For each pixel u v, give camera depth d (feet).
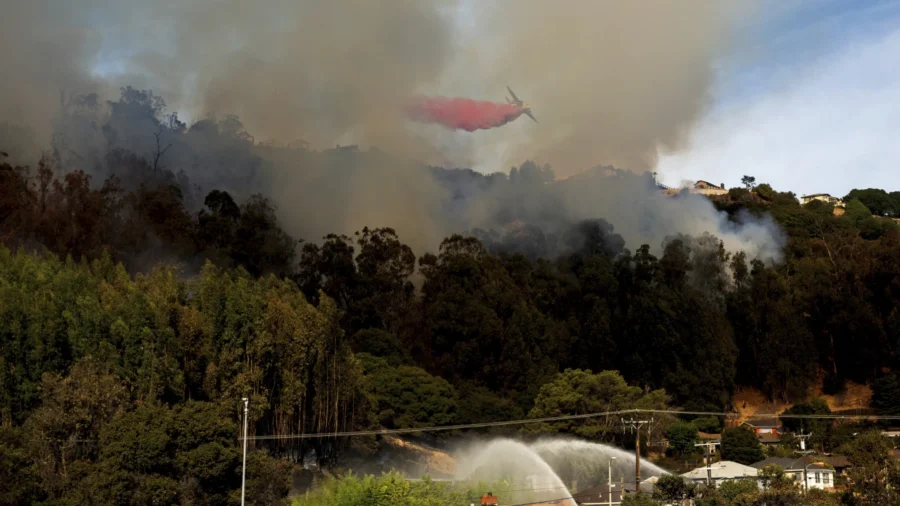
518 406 524.11
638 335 611.88
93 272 447.01
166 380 342.23
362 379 440.04
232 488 266.98
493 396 532.32
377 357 526.98
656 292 641.81
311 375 404.16
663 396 516.73
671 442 499.51
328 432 406.41
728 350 626.23
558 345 613.52
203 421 270.26
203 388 362.33
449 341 580.71
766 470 306.35
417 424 476.95
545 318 635.66
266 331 387.75
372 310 625.82
